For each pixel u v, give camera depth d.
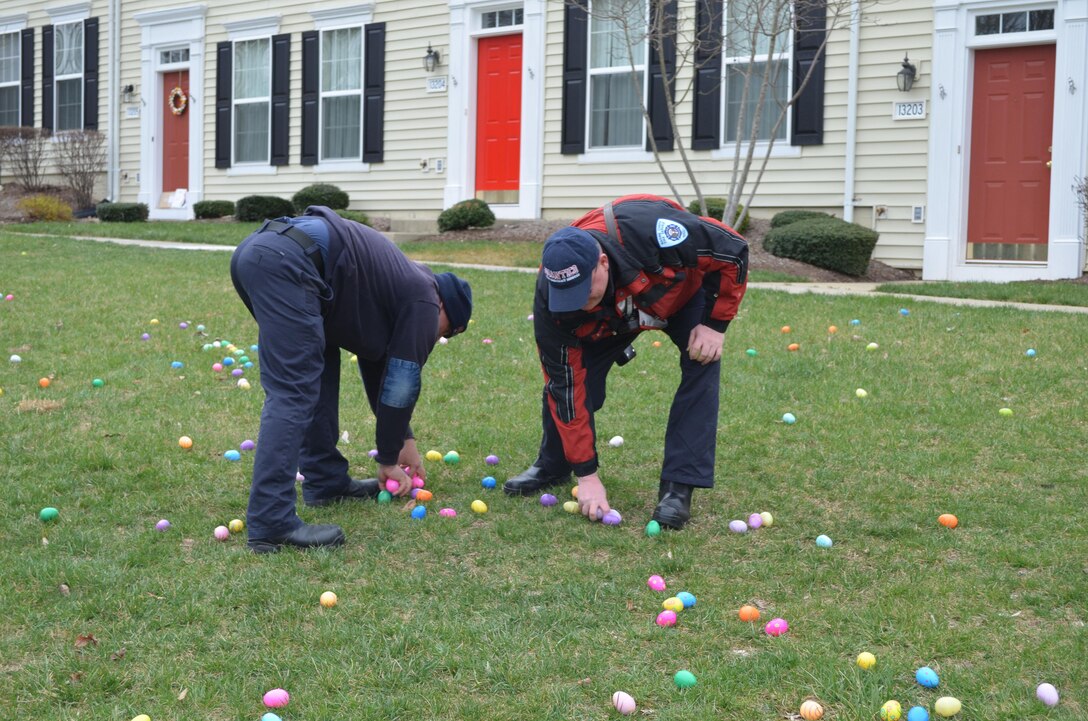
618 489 4.52
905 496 4.38
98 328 7.64
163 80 19.58
